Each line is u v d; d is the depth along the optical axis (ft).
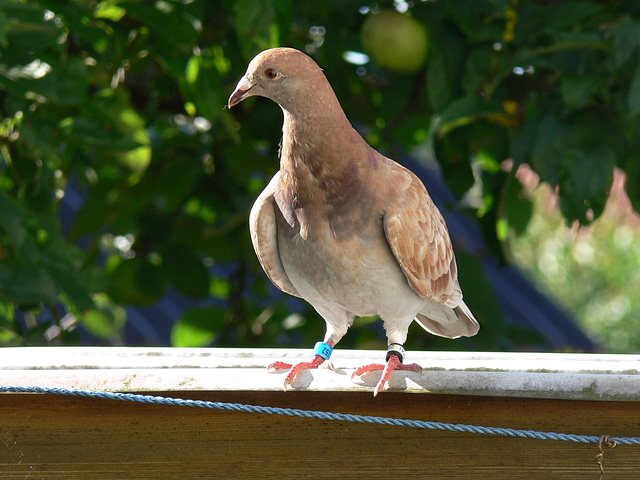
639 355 15.14
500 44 22.34
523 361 13.28
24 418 11.25
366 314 15.75
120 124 22.00
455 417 11.60
